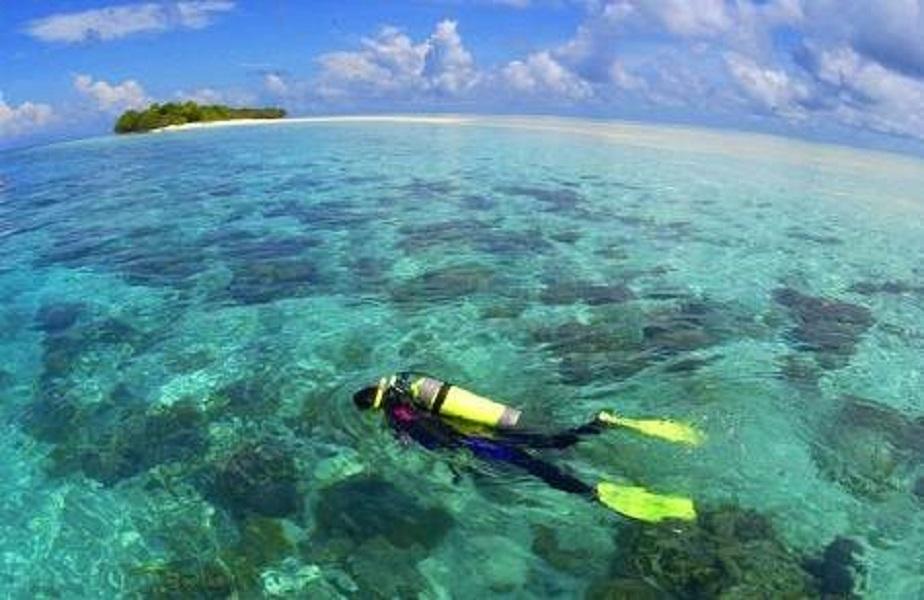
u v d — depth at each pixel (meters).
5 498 6.46
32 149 37.38
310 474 6.61
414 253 13.38
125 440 7.32
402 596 5.25
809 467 6.90
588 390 8.23
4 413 7.95
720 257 13.77
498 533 5.82
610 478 6.55
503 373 8.60
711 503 6.26
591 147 29.14
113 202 19.16
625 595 5.16
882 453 7.24
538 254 13.41
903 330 10.56
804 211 18.28
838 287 12.41
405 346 9.34
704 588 5.24
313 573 5.45
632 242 14.54
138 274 12.54
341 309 10.61
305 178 21.80
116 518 6.14
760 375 8.77
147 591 5.33
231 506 6.23
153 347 9.51
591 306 10.81
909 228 16.91
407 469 6.61
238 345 9.47
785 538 5.86
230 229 15.50
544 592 5.25
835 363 9.29
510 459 6.56
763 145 33.06
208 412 7.79
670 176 22.59
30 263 13.47
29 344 9.75
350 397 7.94
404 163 24.45
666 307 10.92
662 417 7.67
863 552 5.77
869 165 28.14
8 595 5.33
